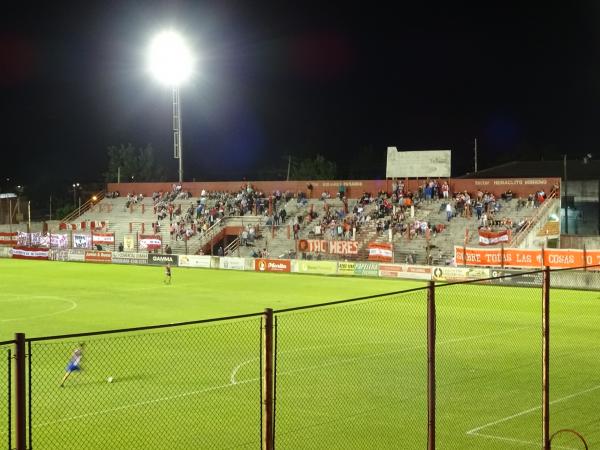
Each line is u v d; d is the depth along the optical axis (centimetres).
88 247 7581
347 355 2670
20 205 9488
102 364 2469
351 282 5384
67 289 5022
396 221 6556
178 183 8212
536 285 4891
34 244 7944
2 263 7206
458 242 6097
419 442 1700
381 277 5647
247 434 1745
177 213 7819
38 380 2233
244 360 2555
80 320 3666
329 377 2333
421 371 2420
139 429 1777
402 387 2209
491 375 2372
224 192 7888
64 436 1716
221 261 6525
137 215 8088
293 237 6819
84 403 1992
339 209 7056
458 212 6481
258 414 1905
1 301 4403
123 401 2017
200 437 1720
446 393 2144
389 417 1903
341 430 1791
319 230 6694
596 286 4691
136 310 4025
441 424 1841
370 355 2673
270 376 1126
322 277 5762
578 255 4778
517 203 6312
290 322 3438
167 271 5359
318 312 3784
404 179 7238
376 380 2294
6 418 1820
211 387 2178
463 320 3534
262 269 6284
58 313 3912
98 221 8081
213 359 2569
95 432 1748
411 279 5484
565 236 5838
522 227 5878
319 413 1936
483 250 5162
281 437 1736
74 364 2241
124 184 8612
